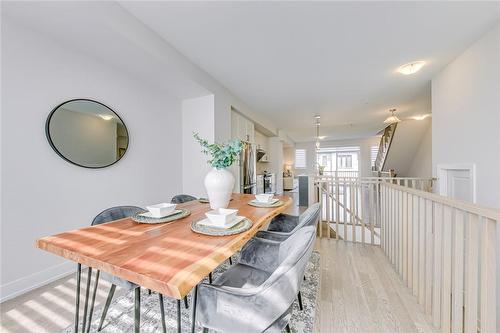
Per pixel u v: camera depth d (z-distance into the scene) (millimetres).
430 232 1569
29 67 1752
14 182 1675
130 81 2590
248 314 822
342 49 2332
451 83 2559
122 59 2180
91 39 1854
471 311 1198
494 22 1858
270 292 802
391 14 1780
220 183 1553
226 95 3533
